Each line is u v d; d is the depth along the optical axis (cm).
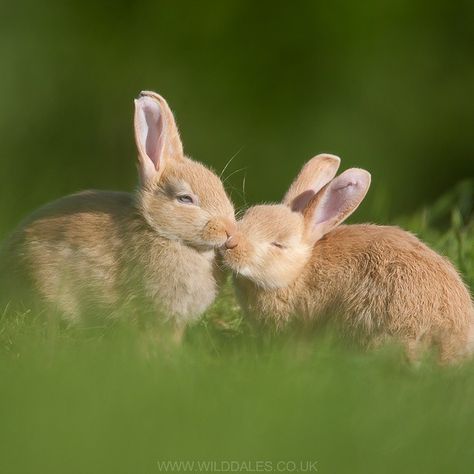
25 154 3172
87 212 1396
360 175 1418
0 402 1014
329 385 1087
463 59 3397
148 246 1356
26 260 1391
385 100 3366
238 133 3344
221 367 1164
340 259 1346
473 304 1398
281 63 3434
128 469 941
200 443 966
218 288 1403
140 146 1384
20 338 1252
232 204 1484
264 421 1002
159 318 1375
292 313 1368
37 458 941
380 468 973
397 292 1277
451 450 997
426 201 3262
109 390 1041
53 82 3278
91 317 1384
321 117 3369
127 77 3334
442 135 3322
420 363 1230
